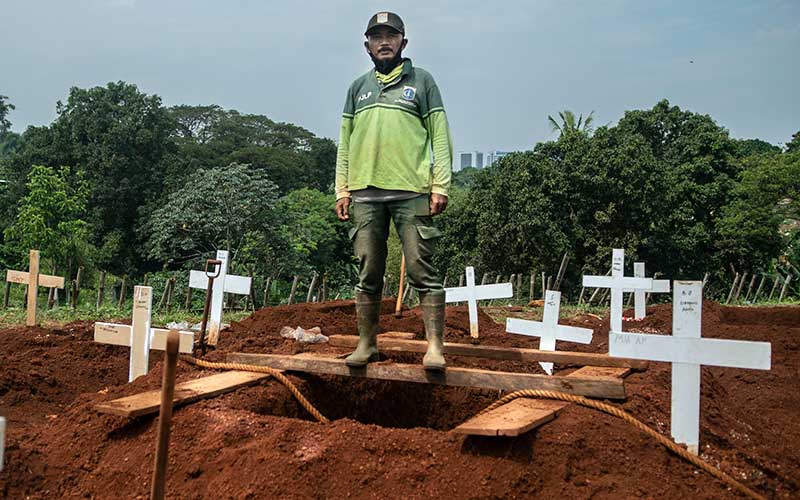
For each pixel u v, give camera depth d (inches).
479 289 359.3
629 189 960.3
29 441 188.1
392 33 208.4
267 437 172.2
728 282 1093.8
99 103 1298.0
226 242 920.3
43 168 935.0
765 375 319.9
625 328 399.9
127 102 1333.7
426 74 211.6
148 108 1341.0
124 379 294.7
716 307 507.5
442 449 163.9
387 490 155.3
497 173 1078.4
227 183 929.5
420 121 209.8
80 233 938.1
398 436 168.6
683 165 1122.0
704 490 156.6
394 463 161.5
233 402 197.2
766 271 1106.7
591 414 175.0
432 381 202.8
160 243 941.8
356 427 173.3
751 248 1075.9
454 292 363.3
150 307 238.5
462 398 260.1
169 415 124.0
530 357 230.2
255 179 971.3
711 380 236.7
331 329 354.3
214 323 268.7
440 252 1111.0
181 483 164.1
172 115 1991.9
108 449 180.7
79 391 275.4
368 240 211.6
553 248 960.3
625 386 200.1
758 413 279.1
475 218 1070.4
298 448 167.0
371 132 207.9
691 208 1083.3
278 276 957.2
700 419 190.4
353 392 239.8
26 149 1352.1
